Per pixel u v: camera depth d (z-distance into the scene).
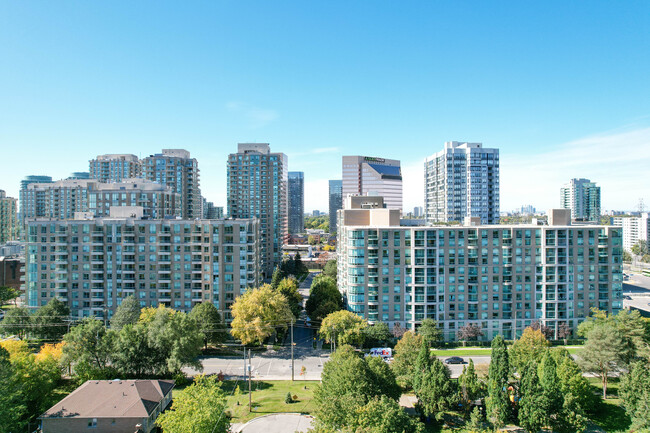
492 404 73.25
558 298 128.50
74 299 133.62
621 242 129.12
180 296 132.88
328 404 59.44
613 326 96.94
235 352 117.38
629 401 72.25
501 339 75.50
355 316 117.44
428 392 73.38
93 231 133.38
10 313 117.88
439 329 123.69
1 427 56.88
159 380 81.31
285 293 149.88
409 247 128.75
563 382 80.44
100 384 77.50
